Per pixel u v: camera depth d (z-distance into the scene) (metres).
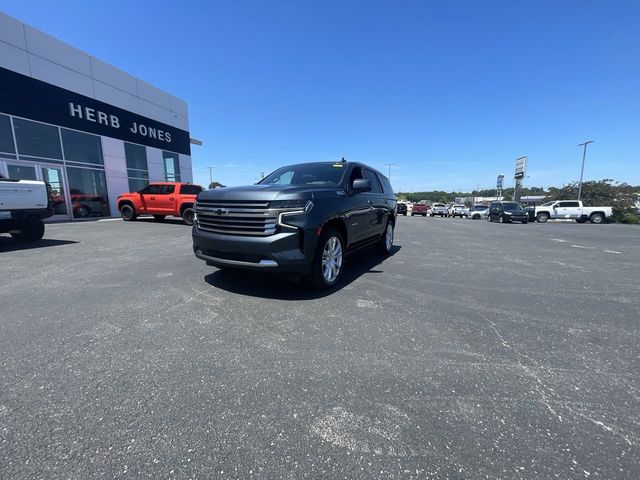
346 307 3.78
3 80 12.59
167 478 1.53
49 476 1.52
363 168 6.17
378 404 2.08
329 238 4.42
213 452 1.68
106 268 5.54
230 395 2.14
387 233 7.32
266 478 1.54
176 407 2.02
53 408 1.98
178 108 22.05
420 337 3.03
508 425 1.90
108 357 2.59
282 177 5.76
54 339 2.89
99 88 16.45
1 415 1.91
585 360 2.67
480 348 2.84
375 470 1.59
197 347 2.77
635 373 2.48
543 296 4.35
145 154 19.45
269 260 3.86
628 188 41.22
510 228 17.58
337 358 2.63
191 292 4.25
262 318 3.42
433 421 1.93
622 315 3.68
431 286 4.75
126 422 1.88
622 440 1.79
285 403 2.07
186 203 13.50
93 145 16.28
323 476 1.55
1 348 2.72
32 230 8.22
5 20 12.59
